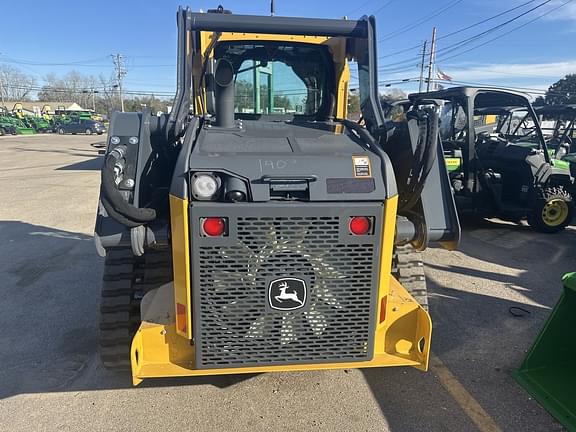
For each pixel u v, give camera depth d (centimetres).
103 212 247
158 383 310
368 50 295
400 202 267
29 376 320
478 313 425
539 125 738
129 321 281
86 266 548
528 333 387
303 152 229
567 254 623
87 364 336
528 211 730
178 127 256
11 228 734
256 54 350
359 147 244
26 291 472
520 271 549
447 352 354
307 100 367
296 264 218
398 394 301
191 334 227
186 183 209
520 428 272
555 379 313
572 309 316
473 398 298
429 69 3578
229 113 277
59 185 1205
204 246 210
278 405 289
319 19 293
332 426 271
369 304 230
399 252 324
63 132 4394
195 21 285
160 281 284
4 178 1346
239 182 210
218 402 291
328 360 236
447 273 536
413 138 255
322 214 213
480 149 803
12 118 4219
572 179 754
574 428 268
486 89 704
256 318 224
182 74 275
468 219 834
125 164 245
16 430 267
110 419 276
